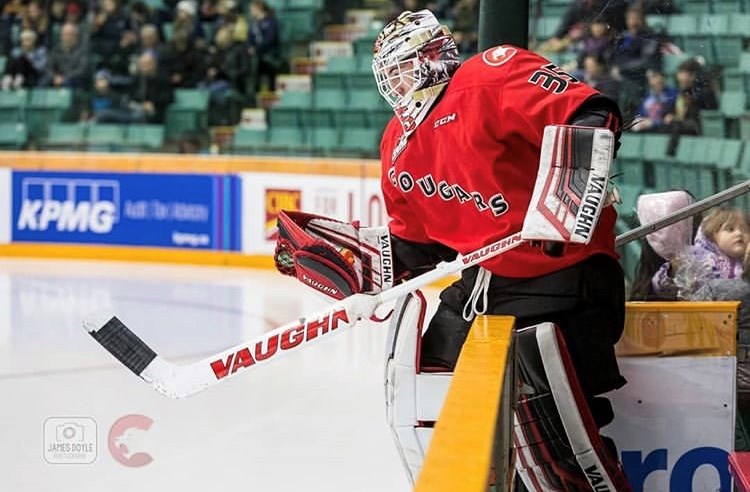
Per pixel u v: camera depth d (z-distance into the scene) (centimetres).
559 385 400
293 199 1667
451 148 423
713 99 627
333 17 1925
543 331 399
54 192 1853
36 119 1942
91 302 1373
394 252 466
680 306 455
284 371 967
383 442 750
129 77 1914
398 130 452
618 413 459
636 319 455
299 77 1891
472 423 254
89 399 866
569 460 411
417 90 431
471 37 1759
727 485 459
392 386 433
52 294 1441
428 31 429
